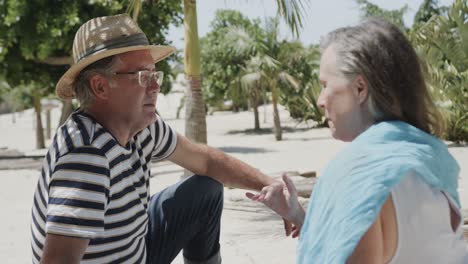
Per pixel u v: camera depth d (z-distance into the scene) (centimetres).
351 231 145
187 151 283
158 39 1672
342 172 154
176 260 493
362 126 166
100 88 234
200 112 974
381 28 164
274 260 507
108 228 229
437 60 1563
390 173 148
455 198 166
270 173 1113
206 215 295
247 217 706
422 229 153
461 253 166
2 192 1048
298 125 2920
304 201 773
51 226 212
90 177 216
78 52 240
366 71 160
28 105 5144
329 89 167
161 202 291
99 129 227
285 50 2325
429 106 169
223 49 2666
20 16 1495
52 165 222
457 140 1667
